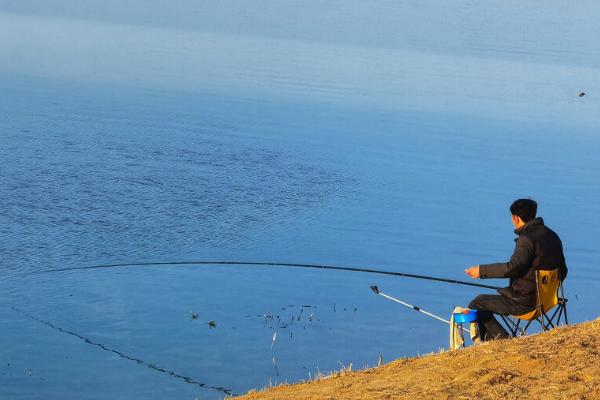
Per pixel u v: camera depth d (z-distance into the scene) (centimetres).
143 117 4688
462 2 14788
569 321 2052
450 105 5559
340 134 4531
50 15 10412
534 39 10388
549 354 905
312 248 2666
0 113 4509
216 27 9981
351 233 2859
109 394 1496
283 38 9056
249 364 1659
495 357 916
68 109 4766
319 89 5903
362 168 3841
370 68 7062
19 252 2417
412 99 5694
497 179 3778
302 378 1586
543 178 3828
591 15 14325
